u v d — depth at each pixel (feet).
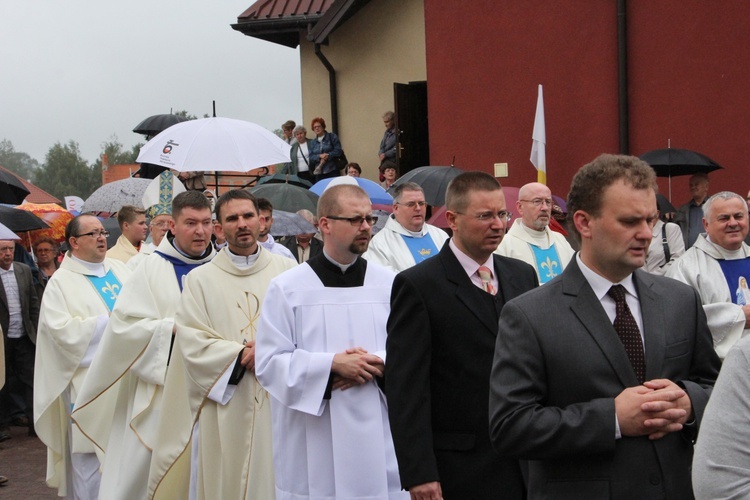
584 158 40.37
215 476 17.66
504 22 41.63
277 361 14.85
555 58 40.75
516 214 30.40
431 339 12.71
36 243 38.40
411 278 12.94
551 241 24.07
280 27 54.24
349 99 53.67
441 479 12.49
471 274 13.17
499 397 9.66
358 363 14.56
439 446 12.55
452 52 42.75
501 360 9.80
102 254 23.73
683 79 38.40
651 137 39.01
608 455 9.18
